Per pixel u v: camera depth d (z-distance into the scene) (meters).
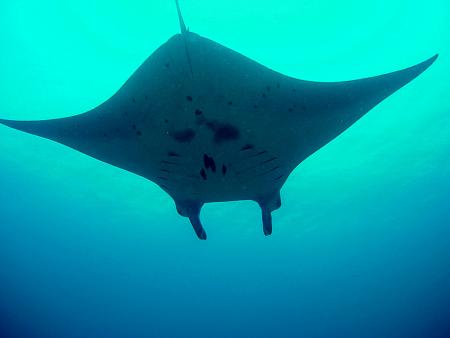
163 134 2.86
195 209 3.46
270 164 3.13
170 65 2.51
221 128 2.80
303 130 2.96
